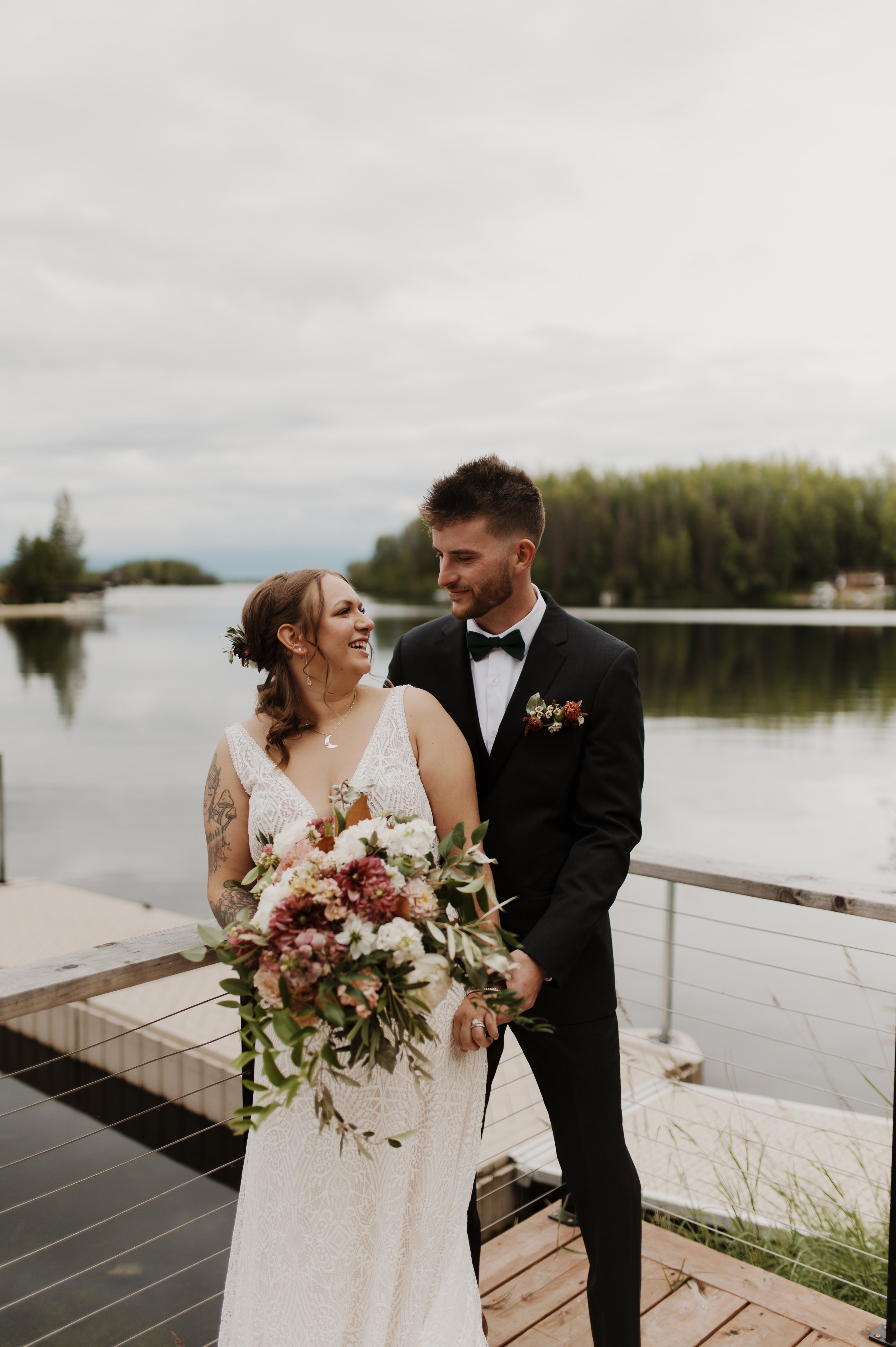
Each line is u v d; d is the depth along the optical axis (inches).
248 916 54.5
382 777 61.2
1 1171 144.9
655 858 85.7
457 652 72.7
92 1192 139.6
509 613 69.7
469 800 64.3
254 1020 50.6
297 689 63.4
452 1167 60.6
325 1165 56.8
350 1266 56.7
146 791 530.9
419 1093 54.9
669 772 595.2
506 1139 120.0
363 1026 48.6
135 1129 159.5
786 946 255.6
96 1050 166.7
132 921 234.4
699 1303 79.0
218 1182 143.6
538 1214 93.0
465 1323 59.2
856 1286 79.5
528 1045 69.4
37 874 338.6
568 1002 67.3
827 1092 81.7
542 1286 81.7
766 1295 80.0
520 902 68.7
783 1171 109.0
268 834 60.1
